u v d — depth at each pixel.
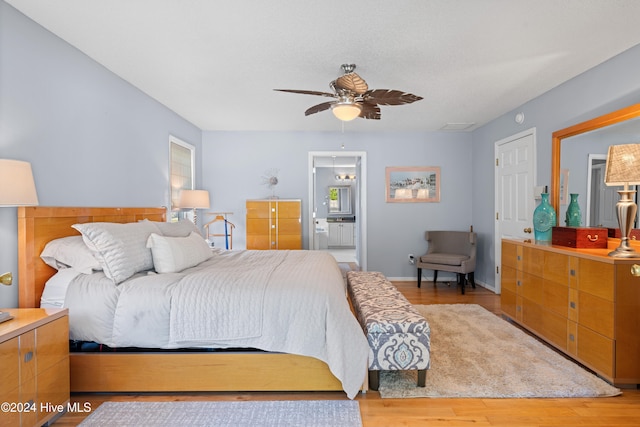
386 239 5.39
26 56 2.11
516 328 3.16
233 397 2.03
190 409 1.89
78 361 2.02
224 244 5.23
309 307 1.98
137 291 2.03
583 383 2.14
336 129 5.17
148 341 2.01
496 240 4.58
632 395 2.05
